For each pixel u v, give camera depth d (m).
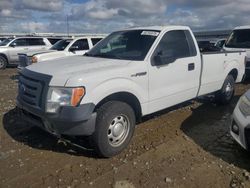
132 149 4.67
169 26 5.51
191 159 4.37
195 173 3.97
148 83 4.81
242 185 3.68
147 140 5.04
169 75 5.18
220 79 6.78
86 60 4.93
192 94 5.91
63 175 3.88
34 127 5.56
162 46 5.14
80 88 3.85
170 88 5.27
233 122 4.50
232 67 7.18
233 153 4.59
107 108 4.14
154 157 4.41
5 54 16.66
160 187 3.63
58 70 4.20
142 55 4.88
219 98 7.09
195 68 5.79
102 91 4.07
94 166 4.12
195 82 5.89
